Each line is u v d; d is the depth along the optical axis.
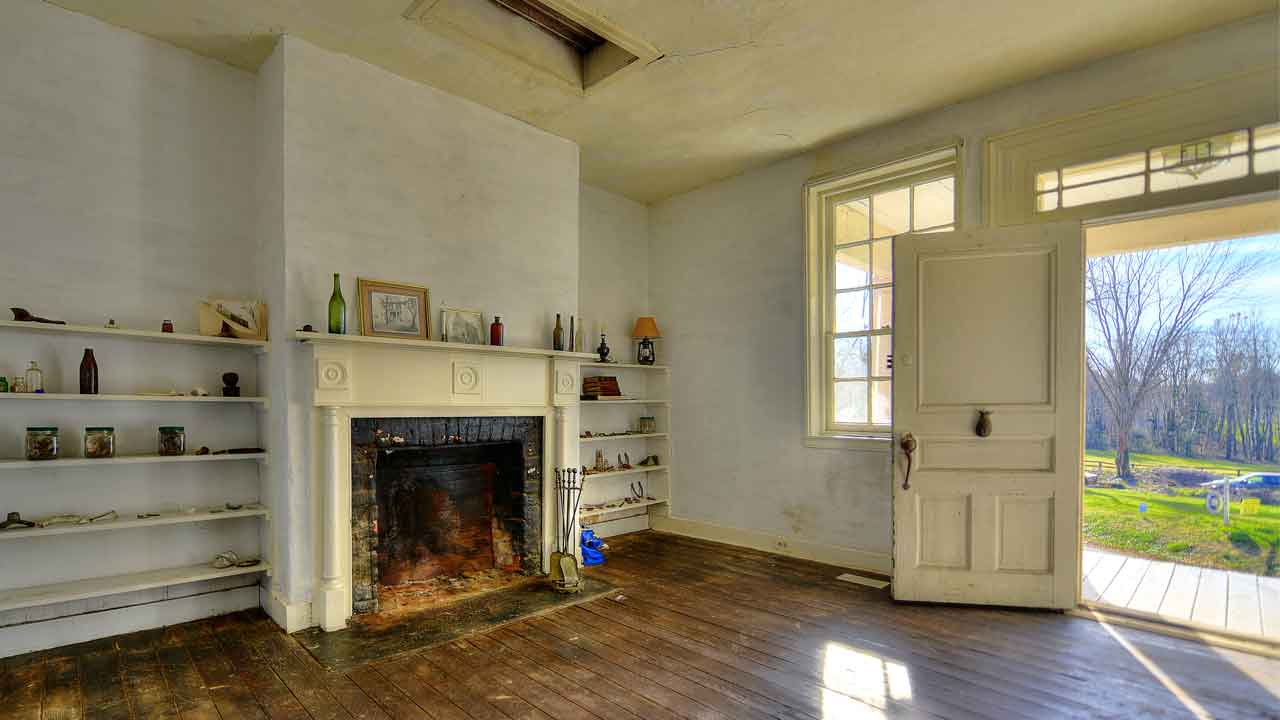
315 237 2.92
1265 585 3.73
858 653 2.56
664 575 3.82
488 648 2.63
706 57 3.07
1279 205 2.89
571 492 3.90
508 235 3.76
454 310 3.44
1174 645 2.62
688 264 5.16
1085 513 6.09
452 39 2.91
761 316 4.62
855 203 4.23
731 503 4.75
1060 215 3.21
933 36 2.87
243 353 3.15
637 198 5.38
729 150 4.33
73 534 2.65
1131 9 2.63
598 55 3.36
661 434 5.23
